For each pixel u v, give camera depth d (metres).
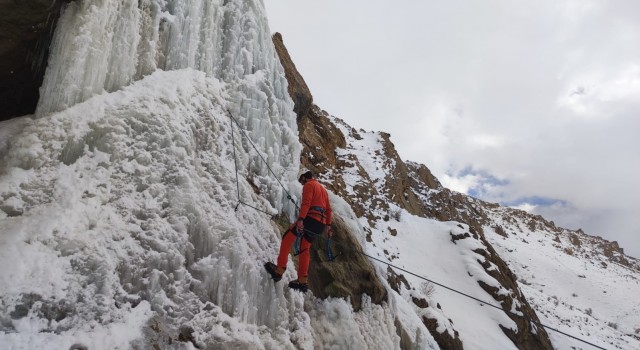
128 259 3.65
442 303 15.21
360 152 28.02
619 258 75.62
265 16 7.18
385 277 7.75
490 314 15.78
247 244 4.67
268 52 7.09
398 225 20.88
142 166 4.21
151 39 4.99
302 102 9.48
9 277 2.98
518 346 15.15
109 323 3.26
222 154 5.24
